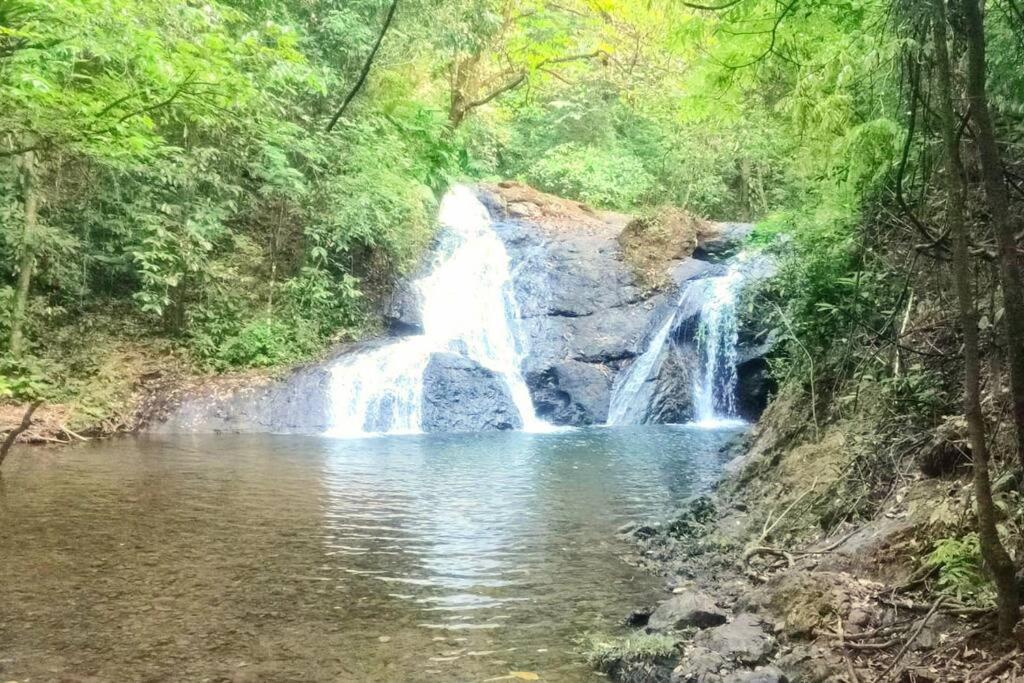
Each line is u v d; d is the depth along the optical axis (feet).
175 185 43.83
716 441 39.32
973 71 10.83
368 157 50.03
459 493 26.05
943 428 17.02
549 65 74.69
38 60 25.38
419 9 53.01
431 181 60.64
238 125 41.24
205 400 41.37
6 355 39.47
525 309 52.70
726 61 20.30
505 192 65.98
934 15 11.03
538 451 35.65
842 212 23.77
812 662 12.10
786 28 19.15
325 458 32.58
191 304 45.47
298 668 12.72
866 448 19.26
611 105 78.69
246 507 23.43
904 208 14.11
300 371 43.98
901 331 20.01
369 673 12.61
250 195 48.49
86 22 24.90
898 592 13.60
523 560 18.76
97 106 25.88
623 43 68.85
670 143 67.21
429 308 51.55
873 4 17.51
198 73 25.52
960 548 12.86
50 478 26.76
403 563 18.37
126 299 45.55
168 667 12.63
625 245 56.18
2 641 13.52
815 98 19.31
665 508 24.03
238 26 43.55
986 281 16.37
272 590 16.37
